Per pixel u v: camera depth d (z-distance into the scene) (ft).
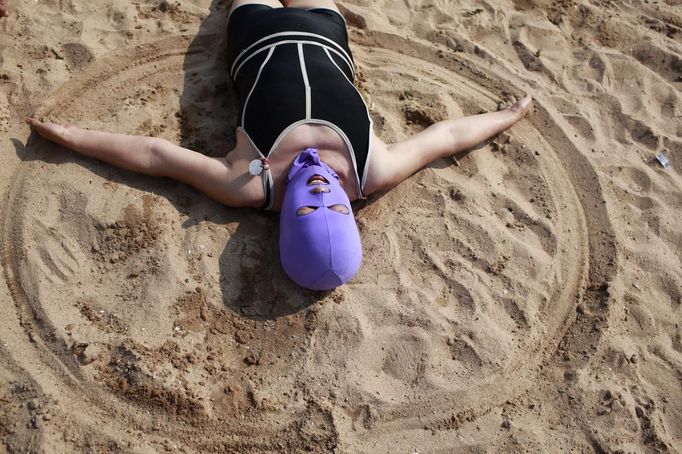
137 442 11.32
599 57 18.49
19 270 12.78
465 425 12.19
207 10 17.49
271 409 11.91
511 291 13.89
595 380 12.85
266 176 13.42
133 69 16.15
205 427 11.65
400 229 14.40
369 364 12.57
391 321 13.06
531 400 12.65
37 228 13.19
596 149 16.56
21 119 14.80
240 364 12.42
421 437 11.95
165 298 12.69
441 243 14.30
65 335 12.12
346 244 12.48
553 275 14.32
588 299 14.15
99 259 13.12
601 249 14.88
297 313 13.03
